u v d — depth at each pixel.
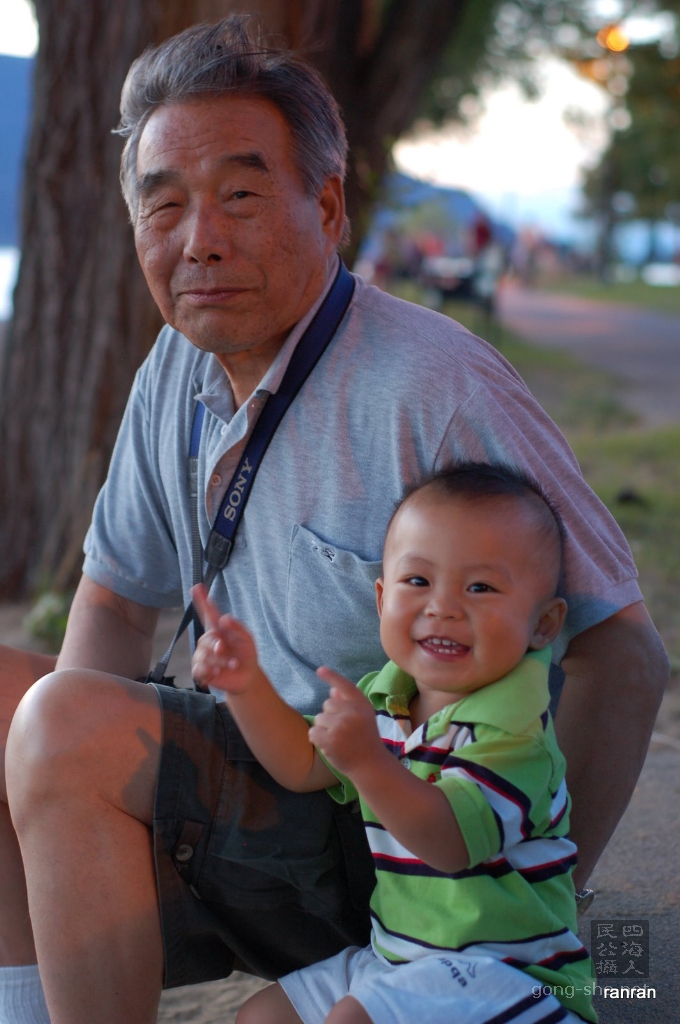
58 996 1.61
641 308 28.72
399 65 5.53
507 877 1.55
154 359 2.23
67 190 5.15
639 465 7.70
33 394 5.41
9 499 5.55
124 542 2.29
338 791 1.76
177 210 1.92
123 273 5.12
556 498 1.87
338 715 1.48
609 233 46.44
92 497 5.29
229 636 1.60
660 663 1.88
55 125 5.11
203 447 2.07
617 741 1.82
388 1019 1.49
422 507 1.68
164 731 1.68
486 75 15.38
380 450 1.89
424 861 1.50
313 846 1.73
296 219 1.91
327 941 1.83
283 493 1.94
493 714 1.57
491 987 1.48
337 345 1.94
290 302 1.92
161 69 1.94
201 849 1.69
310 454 1.92
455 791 1.50
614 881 2.60
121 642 2.30
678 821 2.87
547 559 1.68
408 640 1.66
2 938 1.81
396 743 1.68
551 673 1.95
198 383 2.13
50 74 5.05
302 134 1.93
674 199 45.75
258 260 1.88
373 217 5.74
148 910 1.65
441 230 22.91
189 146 1.89
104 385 5.21
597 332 20.38
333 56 5.20
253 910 1.76
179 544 2.16
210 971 1.81
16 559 5.58
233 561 2.02
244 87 1.90
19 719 1.64
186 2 4.75
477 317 18.08
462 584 1.62
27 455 5.51
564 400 11.38
